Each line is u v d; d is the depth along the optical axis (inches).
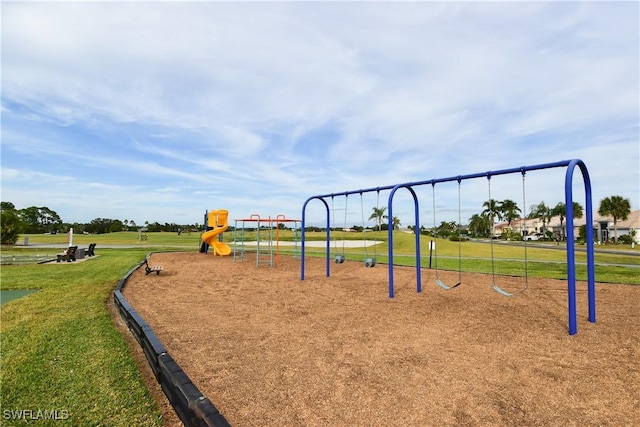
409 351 148.1
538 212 2689.5
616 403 105.4
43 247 992.9
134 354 150.3
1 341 165.2
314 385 116.9
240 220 553.3
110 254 703.1
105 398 112.4
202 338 167.5
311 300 253.9
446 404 104.3
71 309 227.8
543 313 209.8
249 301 252.4
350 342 160.2
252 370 129.6
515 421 95.3
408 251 884.0
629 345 154.4
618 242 1897.1
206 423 79.7
